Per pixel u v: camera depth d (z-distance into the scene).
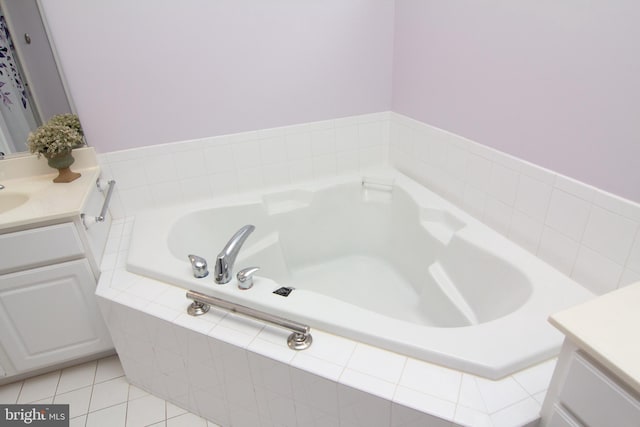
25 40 1.56
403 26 1.97
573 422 0.80
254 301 1.25
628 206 1.10
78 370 1.75
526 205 1.45
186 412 1.53
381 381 0.99
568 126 1.24
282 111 2.04
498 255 1.44
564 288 1.25
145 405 1.56
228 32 1.80
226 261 1.33
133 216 1.95
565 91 1.22
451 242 1.65
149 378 1.55
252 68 1.90
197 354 1.27
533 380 0.97
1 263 1.42
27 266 1.46
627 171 1.09
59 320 1.58
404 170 2.21
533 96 1.34
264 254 2.01
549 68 1.26
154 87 1.78
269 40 1.87
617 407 0.69
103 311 1.42
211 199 2.06
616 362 0.67
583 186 1.22
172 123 1.87
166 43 1.73
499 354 1.00
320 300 1.23
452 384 0.97
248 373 1.19
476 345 1.03
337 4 1.91
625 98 1.06
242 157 2.04
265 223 2.07
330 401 1.06
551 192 1.34
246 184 2.11
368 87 2.15
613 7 1.04
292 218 2.12
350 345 1.11
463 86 1.65
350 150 2.25
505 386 0.96
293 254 2.18
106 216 1.83
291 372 1.07
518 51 1.36
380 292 2.00
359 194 2.22
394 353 1.07
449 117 1.78
